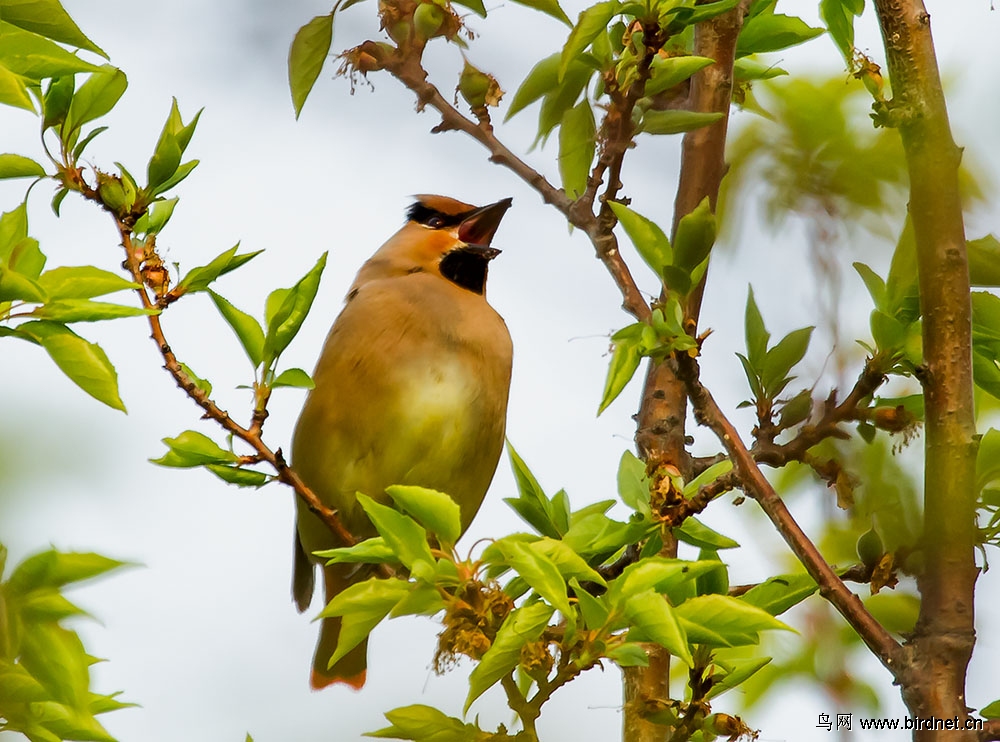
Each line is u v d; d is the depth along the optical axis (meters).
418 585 6.38
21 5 6.82
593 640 6.19
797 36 9.16
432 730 6.46
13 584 6.12
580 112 8.80
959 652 6.16
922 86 6.48
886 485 7.14
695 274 6.65
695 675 6.92
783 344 7.56
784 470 8.91
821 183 8.20
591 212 8.07
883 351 7.25
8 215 7.14
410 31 8.70
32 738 6.43
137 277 7.39
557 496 7.39
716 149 8.48
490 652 6.14
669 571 6.18
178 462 7.64
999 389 7.31
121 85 7.28
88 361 6.71
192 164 7.48
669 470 7.11
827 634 8.52
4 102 6.81
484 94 8.70
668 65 7.94
